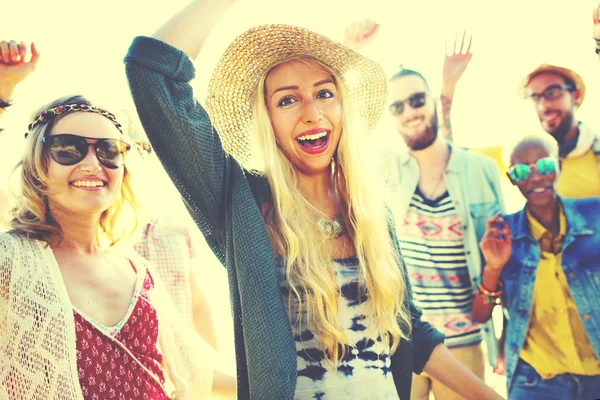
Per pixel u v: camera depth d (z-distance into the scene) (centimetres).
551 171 339
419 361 207
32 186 175
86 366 160
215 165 183
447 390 331
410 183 364
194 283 310
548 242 341
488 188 359
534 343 339
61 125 175
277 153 196
